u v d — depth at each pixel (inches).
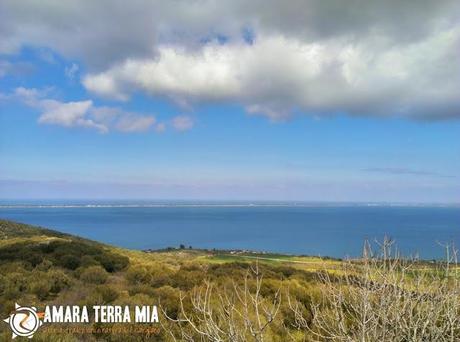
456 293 151.1
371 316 145.7
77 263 781.9
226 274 722.2
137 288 547.2
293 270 840.3
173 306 439.8
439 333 146.7
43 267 722.8
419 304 157.4
